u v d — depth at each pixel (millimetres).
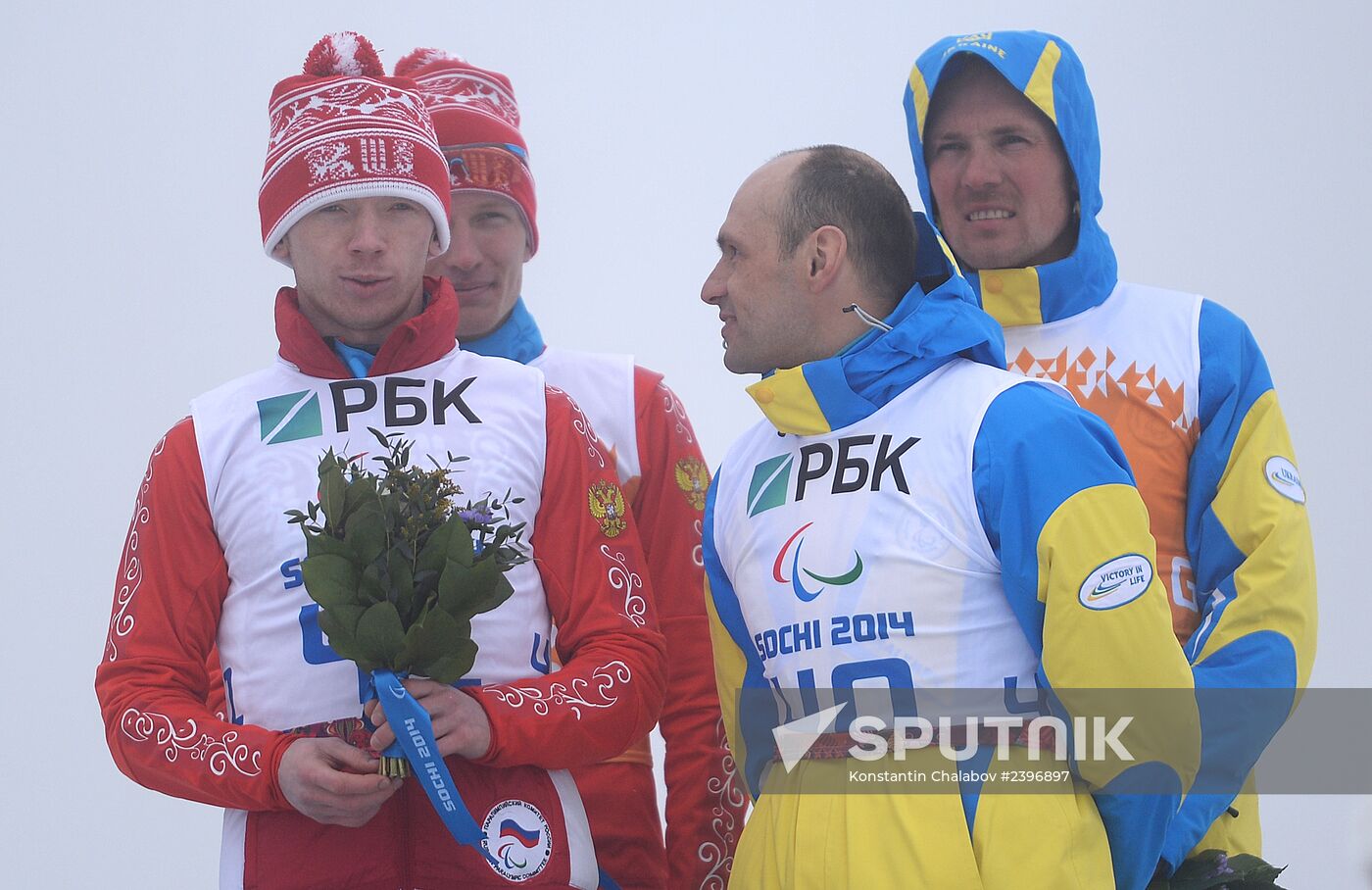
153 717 6418
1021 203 8102
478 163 8656
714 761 8234
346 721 6418
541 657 6777
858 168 6871
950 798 6129
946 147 8219
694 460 8680
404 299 7031
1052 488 6105
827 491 6531
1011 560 6117
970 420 6336
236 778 6223
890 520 6348
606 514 7031
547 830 6539
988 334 6602
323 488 6234
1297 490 7664
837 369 6523
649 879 8141
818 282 6727
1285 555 7438
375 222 6914
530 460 6891
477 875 6426
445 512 6250
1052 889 5984
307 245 6934
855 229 6746
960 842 6047
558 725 6422
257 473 6715
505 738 6301
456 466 6746
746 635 7055
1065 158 8109
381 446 6754
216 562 6715
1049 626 6035
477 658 6574
